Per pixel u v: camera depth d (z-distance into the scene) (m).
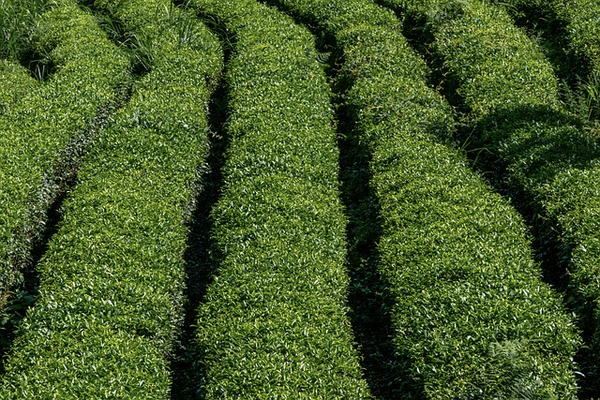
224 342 12.24
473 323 12.09
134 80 22.48
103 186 16.36
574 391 11.01
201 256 15.91
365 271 14.99
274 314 12.64
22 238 15.52
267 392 11.12
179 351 13.31
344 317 13.05
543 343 11.76
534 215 15.42
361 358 12.72
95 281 13.49
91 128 19.66
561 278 13.88
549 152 16.59
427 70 21.81
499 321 11.99
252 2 27.03
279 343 12.02
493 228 14.70
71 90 20.66
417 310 12.65
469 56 21.02
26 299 14.50
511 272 13.22
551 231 14.74
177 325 13.60
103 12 27.66
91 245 14.45
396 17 24.89
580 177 15.60
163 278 13.95
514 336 11.77
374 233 15.80
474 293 12.76
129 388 11.32
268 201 15.68
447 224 14.70
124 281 13.59
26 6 26.38
